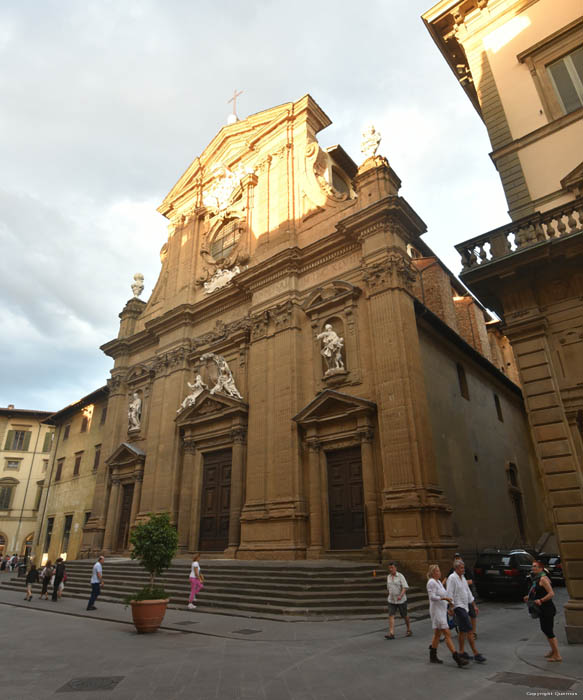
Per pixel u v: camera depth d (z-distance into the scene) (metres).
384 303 17.97
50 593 18.78
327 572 13.98
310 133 25.22
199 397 23.83
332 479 18.19
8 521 45.81
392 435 16.28
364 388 17.97
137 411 27.84
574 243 10.34
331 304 19.95
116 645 9.09
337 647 8.59
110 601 15.84
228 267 26.31
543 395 10.43
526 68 13.98
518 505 24.88
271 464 19.48
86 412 34.06
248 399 21.91
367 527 16.17
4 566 40.50
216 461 22.78
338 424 18.17
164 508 23.23
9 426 48.75
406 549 14.69
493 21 15.05
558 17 13.83
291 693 6.04
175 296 28.92
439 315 25.70
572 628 8.55
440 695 5.89
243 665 7.42
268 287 22.73
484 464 22.03
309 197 23.41
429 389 19.09
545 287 11.06
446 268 28.62
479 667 7.13
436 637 7.48
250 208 26.36
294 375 19.94
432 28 16.23
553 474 9.91
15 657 8.16
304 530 17.98
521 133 13.52
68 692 6.13
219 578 15.21
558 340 10.66
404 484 15.48
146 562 11.38
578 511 9.43
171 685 6.42
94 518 27.28
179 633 10.27
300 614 11.73
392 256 18.41
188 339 26.50
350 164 27.12
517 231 11.41
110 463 27.36
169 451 24.30
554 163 12.57
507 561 14.91
